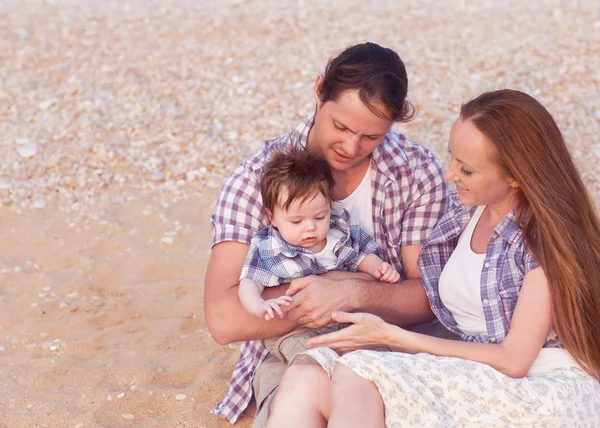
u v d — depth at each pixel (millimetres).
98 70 7410
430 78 7145
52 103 6781
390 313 3230
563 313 2812
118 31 8312
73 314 4379
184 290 4629
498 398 2672
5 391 3709
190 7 9039
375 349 3014
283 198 3102
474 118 2879
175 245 5078
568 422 2709
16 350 4055
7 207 5465
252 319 3156
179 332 4242
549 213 2818
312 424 2740
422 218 3385
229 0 9258
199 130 6438
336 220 3279
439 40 7906
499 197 2984
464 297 3096
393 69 2957
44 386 3770
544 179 2834
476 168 2898
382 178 3314
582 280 2797
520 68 7316
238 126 6500
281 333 3180
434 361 2723
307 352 2854
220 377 3822
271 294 3158
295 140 3346
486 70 7309
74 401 3646
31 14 8836
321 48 7801
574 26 8250
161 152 6164
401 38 7980
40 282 4660
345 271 3240
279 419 2744
